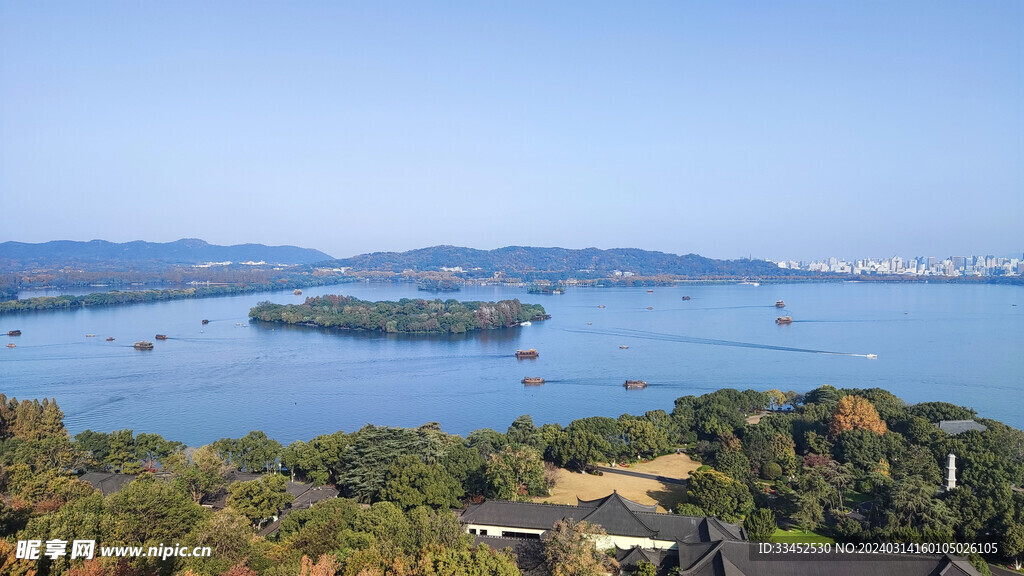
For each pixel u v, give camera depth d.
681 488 179.50
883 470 171.25
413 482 150.12
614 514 132.50
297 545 109.44
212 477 158.62
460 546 112.81
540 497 169.88
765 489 172.12
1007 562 127.50
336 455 176.38
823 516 150.12
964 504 135.88
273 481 149.12
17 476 143.75
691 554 116.56
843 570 106.31
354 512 125.75
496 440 191.00
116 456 183.62
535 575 111.88
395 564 97.25
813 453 189.38
